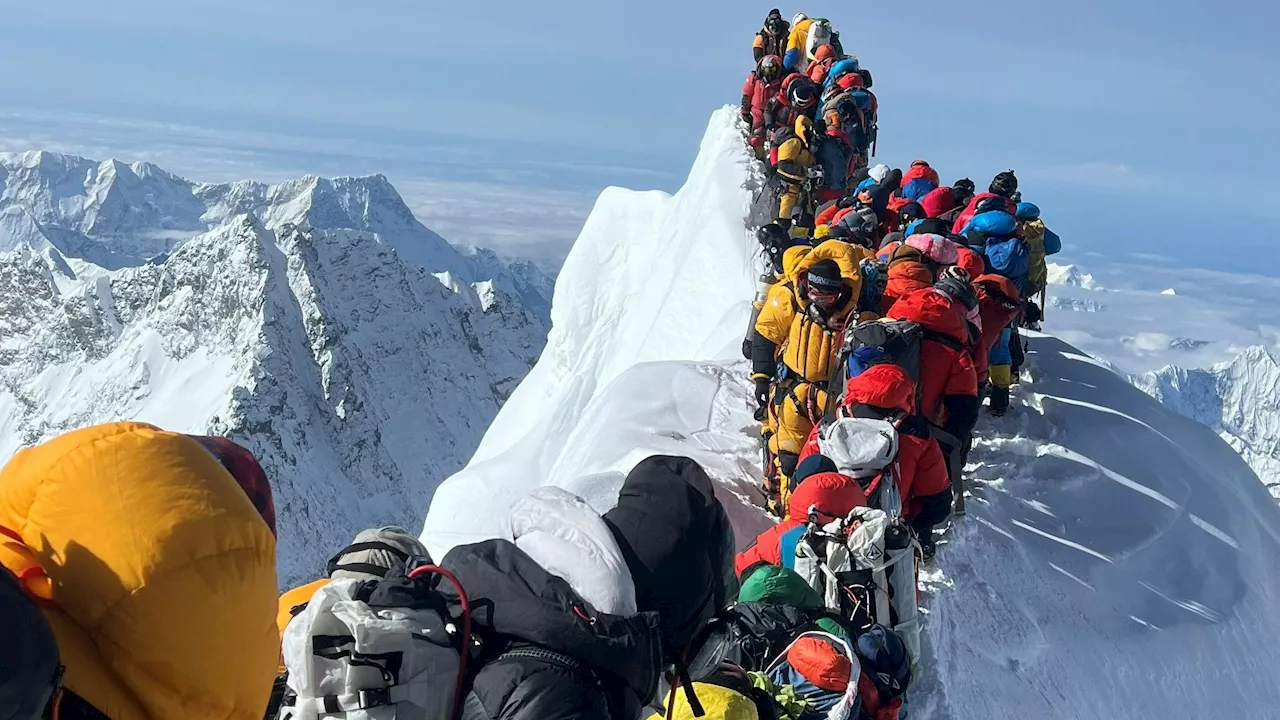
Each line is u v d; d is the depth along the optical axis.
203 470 1.76
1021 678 5.60
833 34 19.36
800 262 6.46
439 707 2.24
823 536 4.73
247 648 1.72
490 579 2.40
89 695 1.58
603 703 2.26
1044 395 9.51
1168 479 8.39
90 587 1.61
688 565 2.76
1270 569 8.30
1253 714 6.37
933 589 6.02
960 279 6.46
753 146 18.52
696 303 15.76
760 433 7.62
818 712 3.75
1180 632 6.62
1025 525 7.25
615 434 8.08
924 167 11.83
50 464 1.69
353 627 2.19
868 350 5.85
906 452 5.50
